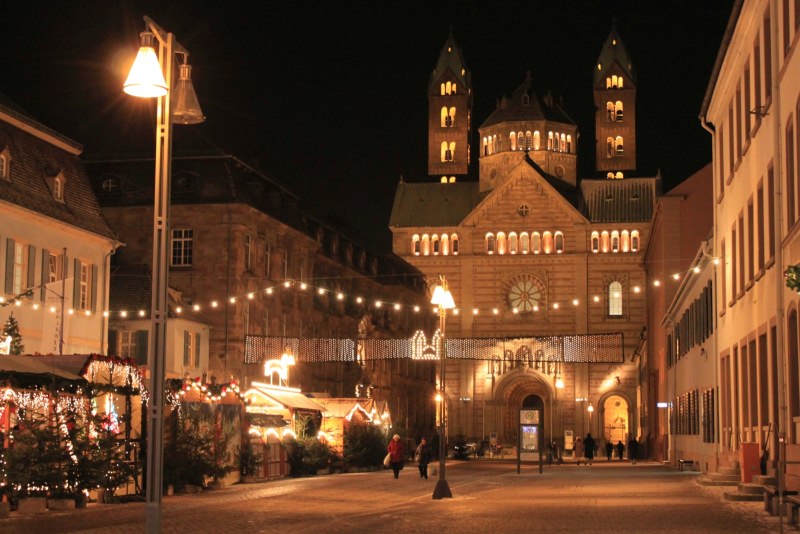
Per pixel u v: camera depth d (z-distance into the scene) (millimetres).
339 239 92750
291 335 78062
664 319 71062
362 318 91250
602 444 118250
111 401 33312
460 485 44562
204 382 43875
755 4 33906
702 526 23125
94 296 52406
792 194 29172
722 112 44312
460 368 123062
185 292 68500
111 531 23328
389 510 29875
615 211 124938
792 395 29422
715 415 45906
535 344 121688
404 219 130000
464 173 144500
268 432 47312
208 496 35812
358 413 60188
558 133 136375
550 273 124438
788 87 29125
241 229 69188
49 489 28984
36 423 28781
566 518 25969
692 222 72438
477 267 125938
